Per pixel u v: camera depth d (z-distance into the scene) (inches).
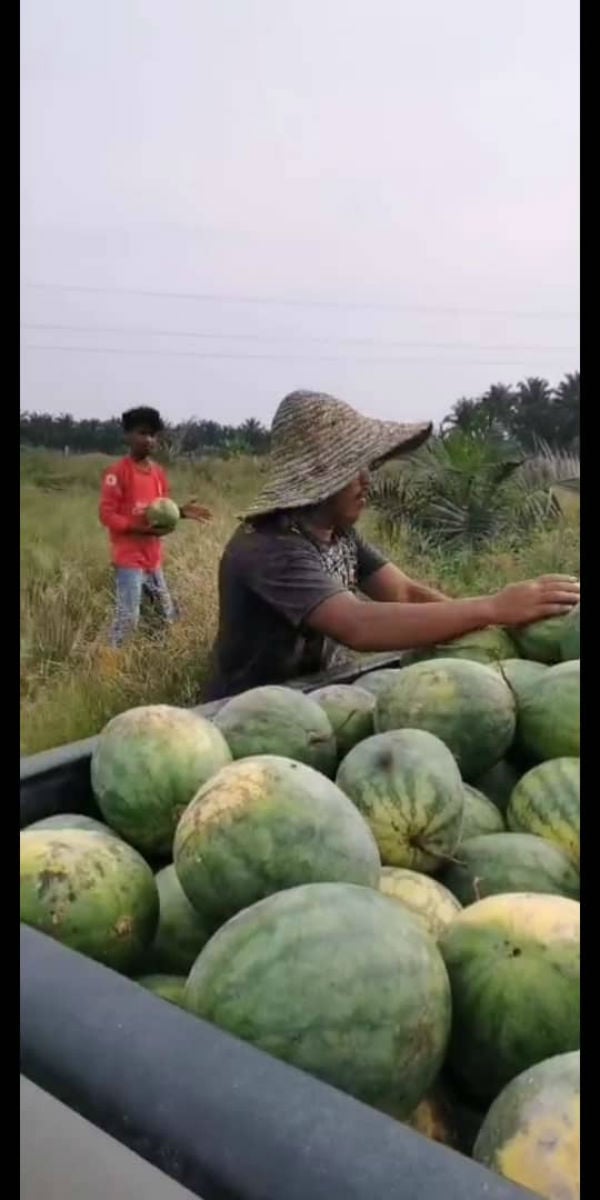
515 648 80.7
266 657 95.4
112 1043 30.0
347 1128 26.1
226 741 57.7
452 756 55.4
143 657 199.6
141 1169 27.3
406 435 100.4
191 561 223.9
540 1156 32.6
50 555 212.5
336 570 100.4
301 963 36.1
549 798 56.9
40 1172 28.7
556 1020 38.8
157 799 53.2
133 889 46.9
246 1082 27.9
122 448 280.2
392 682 64.6
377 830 51.3
